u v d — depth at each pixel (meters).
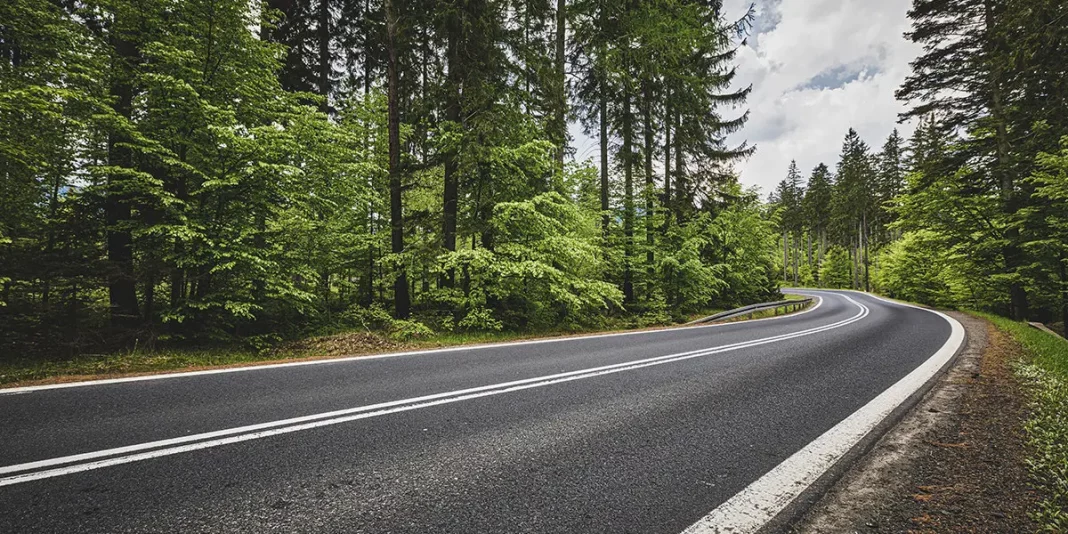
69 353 6.90
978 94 16.09
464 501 2.53
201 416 3.92
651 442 3.49
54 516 2.28
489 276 11.61
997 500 2.58
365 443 3.38
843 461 3.15
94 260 7.70
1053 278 15.93
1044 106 13.32
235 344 8.47
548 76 11.80
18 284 7.00
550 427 3.80
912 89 17.09
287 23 15.65
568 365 6.48
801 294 38.00
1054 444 3.34
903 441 3.55
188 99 8.16
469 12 10.31
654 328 13.13
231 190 8.58
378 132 13.40
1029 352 7.95
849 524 2.34
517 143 11.97
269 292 9.10
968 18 15.45
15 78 7.18
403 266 11.13
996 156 16.69
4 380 5.27
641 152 16.97
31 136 7.22
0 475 2.71
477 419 3.98
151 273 7.84
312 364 6.37
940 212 18.05
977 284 19.92
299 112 10.10
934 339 9.76
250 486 2.67
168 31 8.52
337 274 13.33
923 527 2.30
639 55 13.83
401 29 10.64
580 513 2.41
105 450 3.13
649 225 17.22
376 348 8.32
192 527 2.22
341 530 2.22
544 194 11.56
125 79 8.30
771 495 2.64
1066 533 2.17
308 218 10.41
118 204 8.11
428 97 11.05
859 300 30.00
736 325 13.66
